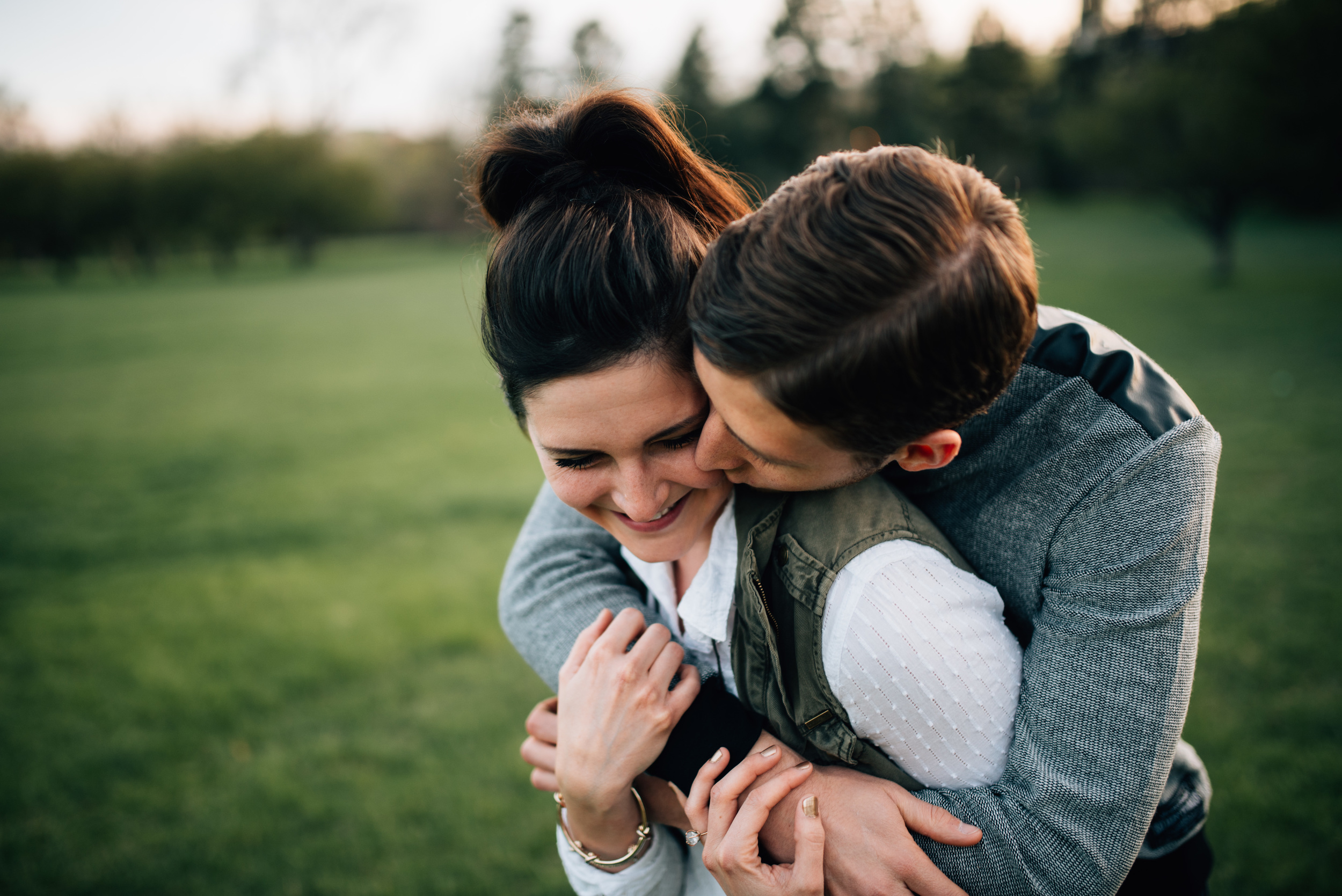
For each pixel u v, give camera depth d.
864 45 55.59
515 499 7.00
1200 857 1.21
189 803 3.18
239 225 51.66
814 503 0.98
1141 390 0.91
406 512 6.83
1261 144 19.27
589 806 1.01
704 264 0.78
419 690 3.93
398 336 19.22
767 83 54.34
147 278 46.47
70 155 52.44
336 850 2.88
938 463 0.86
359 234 64.12
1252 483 5.71
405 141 67.88
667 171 0.96
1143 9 50.97
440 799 3.12
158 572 5.72
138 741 3.62
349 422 10.59
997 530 0.99
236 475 8.34
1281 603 3.98
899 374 0.72
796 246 0.71
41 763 3.48
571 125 0.94
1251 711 3.14
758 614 0.99
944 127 56.16
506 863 2.77
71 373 15.44
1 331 22.88
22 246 49.66
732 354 0.74
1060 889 0.89
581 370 0.81
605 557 1.29
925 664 0.91
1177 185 20.92
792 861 0.96
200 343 19.08
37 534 6.71
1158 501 0.87
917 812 0.93
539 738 1.20
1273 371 9.39
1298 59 19.70
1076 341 0.95
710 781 0.99
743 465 0.88
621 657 1.02
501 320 0.85
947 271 0.71
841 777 0.98
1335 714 3.08
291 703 3.88
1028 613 1.00
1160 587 0.87
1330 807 2.60
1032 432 0.94
